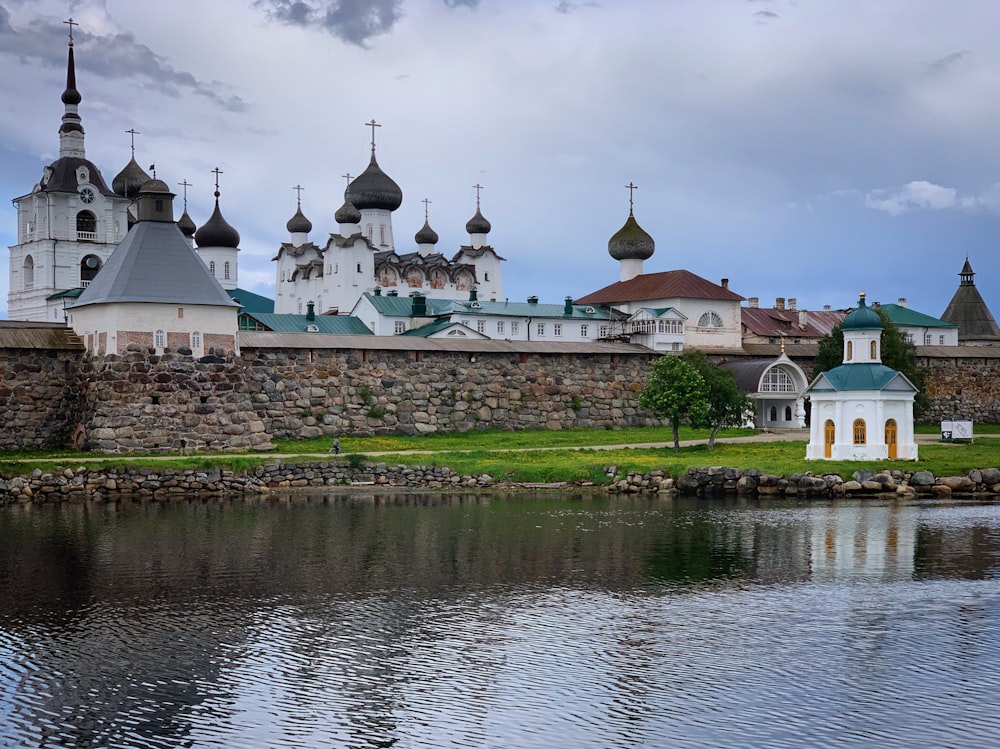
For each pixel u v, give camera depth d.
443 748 24.66
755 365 96.62
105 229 144.25
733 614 35.00
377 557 43.66
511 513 55.44
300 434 77.38
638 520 53.06
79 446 70.50
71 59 143.75
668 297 120.88
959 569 41.47
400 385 81.75
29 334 72.62
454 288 153.50
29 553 44.19
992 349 107.88
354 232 150.25
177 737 25.25
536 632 33.03
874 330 70.81
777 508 57.50
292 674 29.23
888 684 28.36
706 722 25.97
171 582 39.12
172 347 71.12
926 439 85.25
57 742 24.97
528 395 87.31
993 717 26.22
